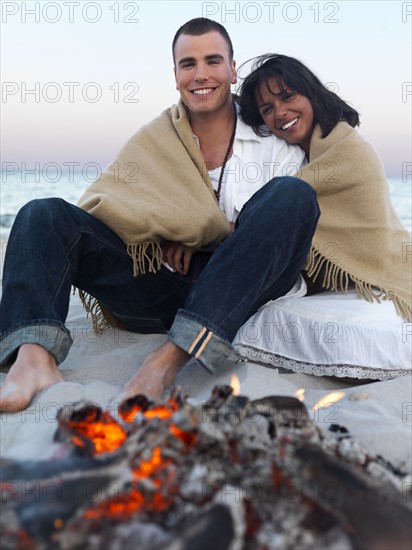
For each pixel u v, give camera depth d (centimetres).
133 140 337
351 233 310
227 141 331
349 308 284
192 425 164
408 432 217
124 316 328
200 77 312
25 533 139
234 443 161
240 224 270
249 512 149
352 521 150
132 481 153
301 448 162
